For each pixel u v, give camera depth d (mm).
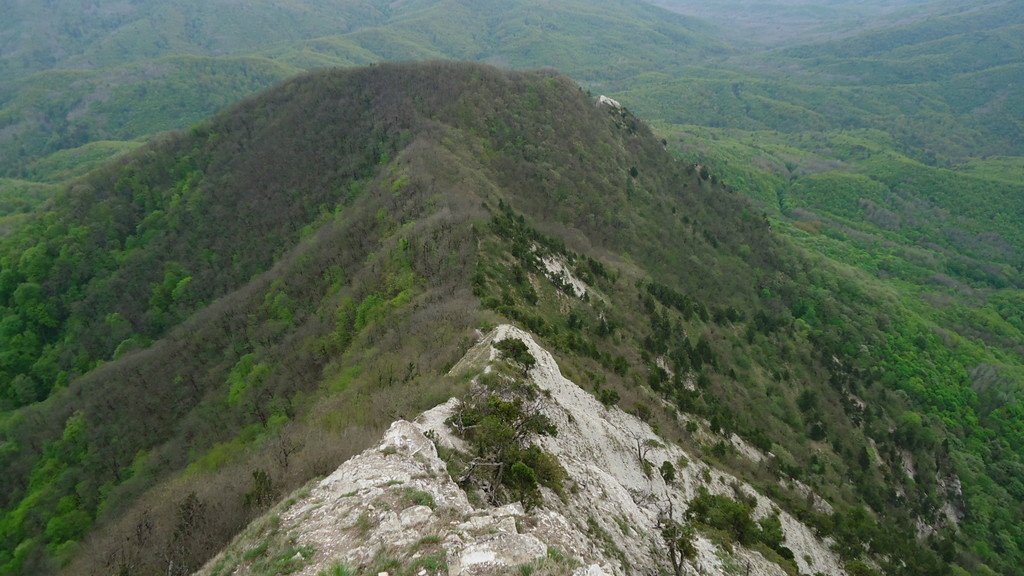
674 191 160625
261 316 92438
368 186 115125
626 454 53594
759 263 153250
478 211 91125
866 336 141375
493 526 23469
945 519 98562
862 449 98062
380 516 24656
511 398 45906
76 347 108938
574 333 76812
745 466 73688
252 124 147125
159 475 68500
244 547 25812
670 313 106562
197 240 123375
